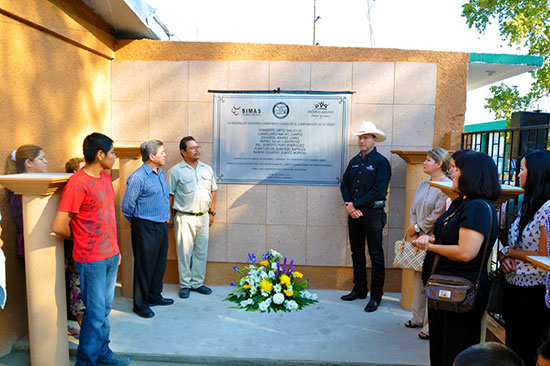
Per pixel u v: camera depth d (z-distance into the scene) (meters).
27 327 3.34
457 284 2.13
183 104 4.55
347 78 4.44
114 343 3.27
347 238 4.54
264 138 4.50
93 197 2.75
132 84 4.59
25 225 2.72
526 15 9.41
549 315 2.36
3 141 3.02
